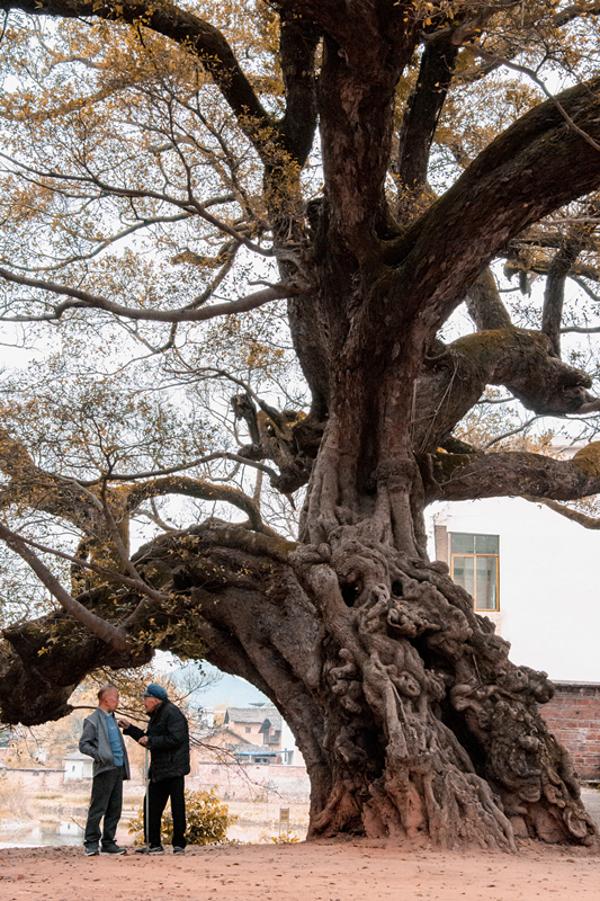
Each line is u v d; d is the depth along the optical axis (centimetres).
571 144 1215
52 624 1722
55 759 5738
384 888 832
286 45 1571
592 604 3231
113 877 901
